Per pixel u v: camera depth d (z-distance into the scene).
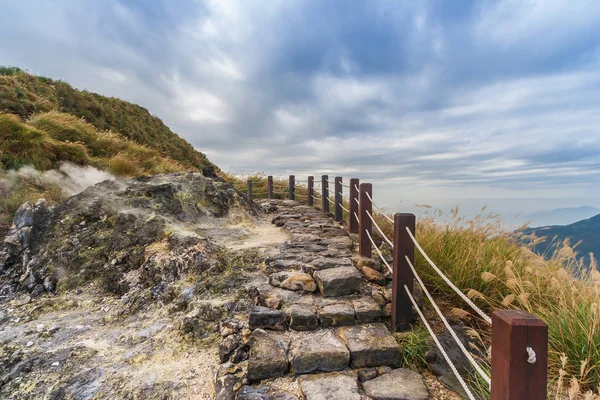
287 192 13.18
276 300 3.07
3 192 6.48
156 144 18.45
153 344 2.90
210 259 4.01
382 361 2.42
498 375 1.38
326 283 3.21
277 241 5.23
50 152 8.40
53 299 3.91
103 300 3.87
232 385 2.22
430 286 3.63
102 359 2.71
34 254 4.63
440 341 2.72
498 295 3.34
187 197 6.41
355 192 5.83
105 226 5.01
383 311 2.99
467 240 4.12
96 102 17.31
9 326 3.34
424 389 2.16
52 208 5.39
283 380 2.27
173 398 2.24
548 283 3.27
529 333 1.29
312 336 2.65
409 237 2.82
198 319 3.08
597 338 2.35
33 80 14.76
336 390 2.12
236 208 7.02
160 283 3.87
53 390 2.38
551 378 2.35
